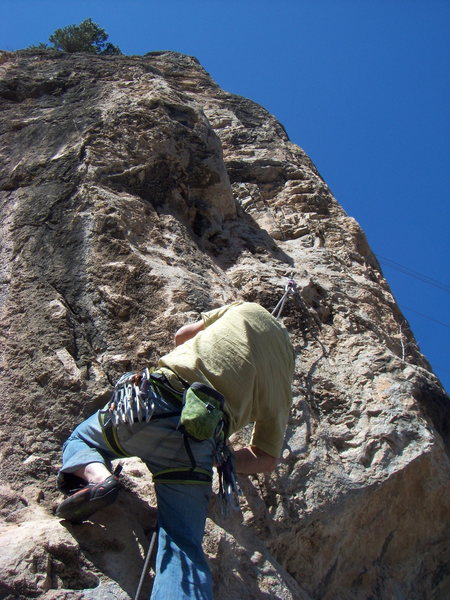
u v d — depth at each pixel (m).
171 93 7.51
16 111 7.59
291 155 9.12
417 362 6.89
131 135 6.79
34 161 6.57
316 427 5.06
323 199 8.46
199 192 6.96
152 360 4.99
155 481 3.76
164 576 3.46
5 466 4.30
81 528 3.83
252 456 4.21
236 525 4.32
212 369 3.93
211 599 3.46
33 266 5.55
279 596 4.07
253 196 8.09
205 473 3.72
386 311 7.04
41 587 3.53
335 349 5.91
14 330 5.08
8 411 4.61
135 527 3.94
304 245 7.62
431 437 5.16
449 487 5.12
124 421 3.77
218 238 6.80
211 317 4.27
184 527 3.60
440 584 5.13
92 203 5.96
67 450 3.95
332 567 4.68
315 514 4.58
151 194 6.53
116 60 8.52
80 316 5.21
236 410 3.95
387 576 4.90
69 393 4.66
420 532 5.08
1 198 6.35
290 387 4.28
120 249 5.64
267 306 6.01
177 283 5.50
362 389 5.51
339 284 6.94
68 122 7.04
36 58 8.84
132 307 5.29
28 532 3.75
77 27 17.67
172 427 3.75
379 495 4.87
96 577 3.67
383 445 5.06
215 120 9.63
